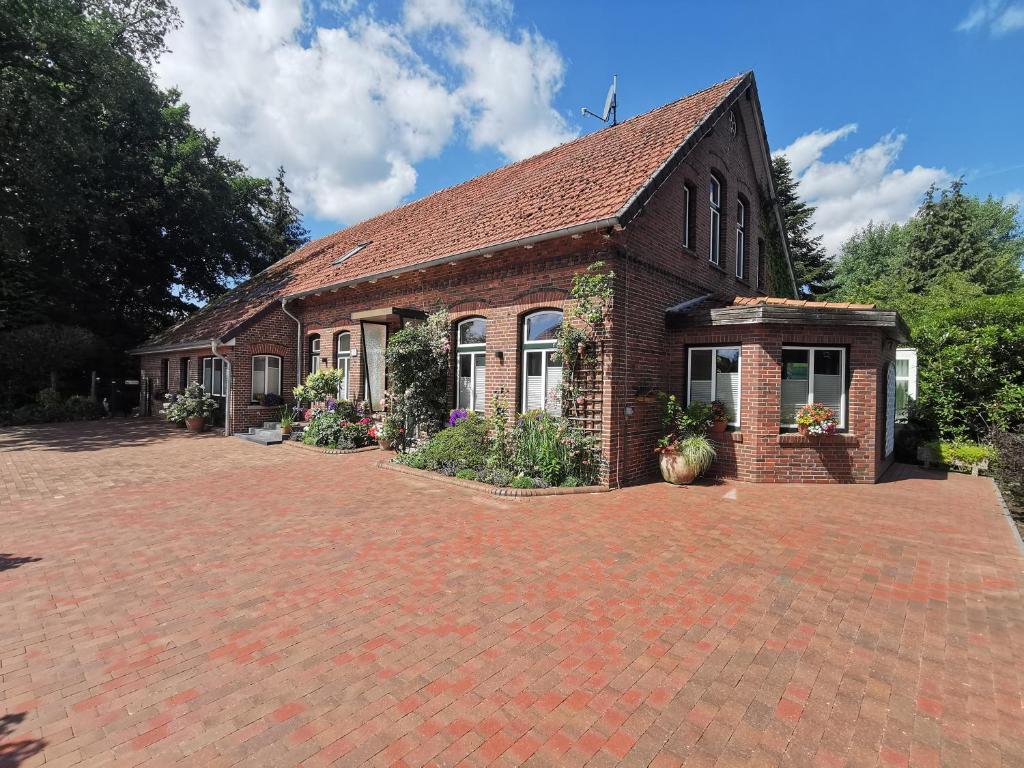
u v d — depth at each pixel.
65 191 18.08
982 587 4.55
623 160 10.03
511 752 2.54
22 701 2.91
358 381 13.91
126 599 4.25
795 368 9.02
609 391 8.22
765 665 3.31
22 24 14.57
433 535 5.91
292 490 8.14
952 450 10.45
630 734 2.67
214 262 27.09
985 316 12.10
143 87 17.56
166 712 2.82
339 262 16.12
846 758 2.52
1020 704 2.93
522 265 9.55
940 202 31.09
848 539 5.84
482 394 10.74
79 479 9.05
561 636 3.67
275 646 3.52
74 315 22.14
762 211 14.59
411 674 3.19
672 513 6.87
